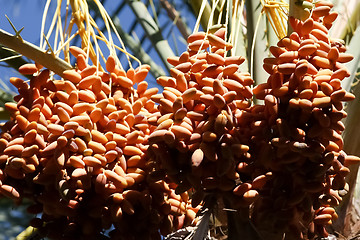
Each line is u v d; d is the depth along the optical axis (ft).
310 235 4.27
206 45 4.39
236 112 4.18
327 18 4.29
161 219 4.37
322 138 4.06
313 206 4.15
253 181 4.07
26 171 4.23
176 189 4.17
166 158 4.11
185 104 4.15
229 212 4.39
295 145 3.94
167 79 4.21
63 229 4.38
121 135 4.34
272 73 4.17
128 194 4.24
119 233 4.29
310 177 4.01
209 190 4.14
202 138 4.06
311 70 4.07
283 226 4.08
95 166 4.17
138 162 4.32
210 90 4.11
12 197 4.34
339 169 4.14
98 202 4.24
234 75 4.18
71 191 4.21
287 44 4.13
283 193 4.06
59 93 4.31
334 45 4.21
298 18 4.27
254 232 4.33
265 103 4.07
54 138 4.22
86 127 4.23
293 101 4.00
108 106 4.32
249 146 4.14
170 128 4.08
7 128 4.38
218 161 4.05
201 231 4.14
